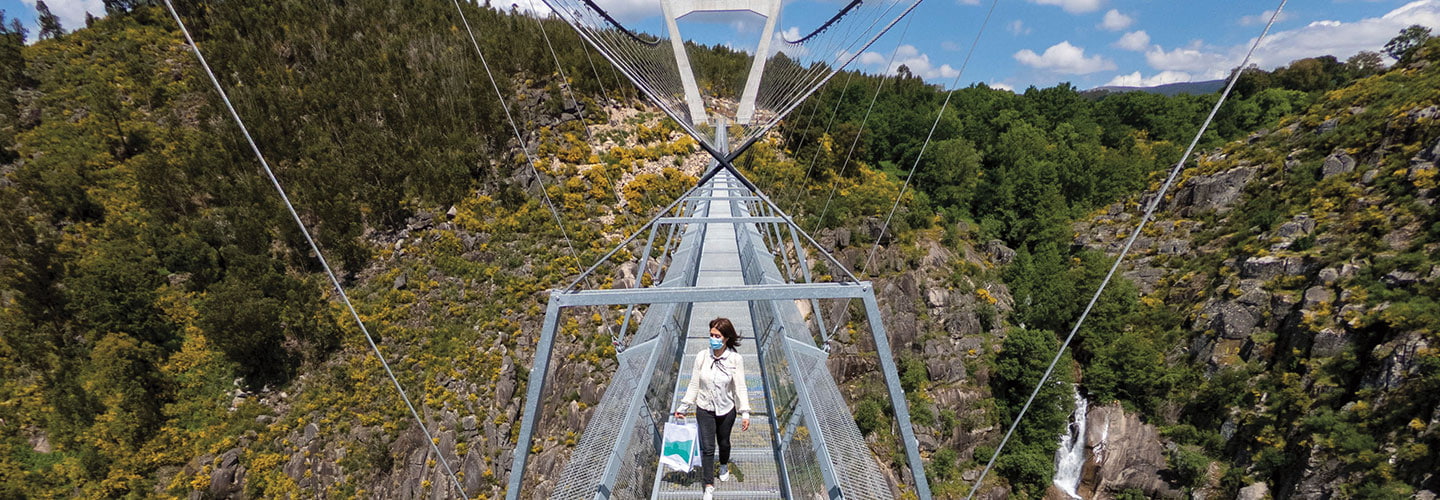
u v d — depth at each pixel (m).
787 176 37.25
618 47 20.58
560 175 34.47
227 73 42.03
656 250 30.94
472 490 24.67
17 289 29.05
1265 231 36.41
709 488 4.97
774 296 3.32
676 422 5.22
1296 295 30.17
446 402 26.11
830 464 4.52
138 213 34.41
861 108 52.62
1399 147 34.72
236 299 27.56
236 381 27.81
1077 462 30.72
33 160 36.97
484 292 29.72
